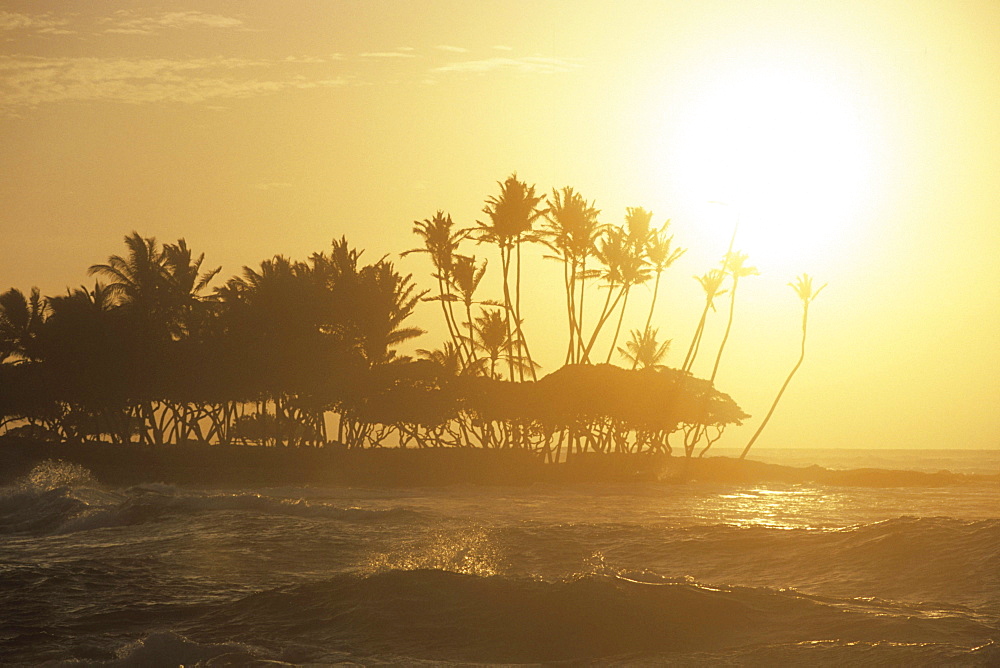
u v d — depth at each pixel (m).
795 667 11.35
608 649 12.40
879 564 18.70
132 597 16.14
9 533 26.59
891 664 11.19
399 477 70.06
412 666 11.73
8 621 14.49
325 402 74.50
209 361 72.69
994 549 18.41
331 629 13.47
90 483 57.19
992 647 11.43
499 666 11.77
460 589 14.83
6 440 69.25
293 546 22.05
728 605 14.08
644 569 19.28
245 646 12.52
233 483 64.12
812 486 75.25
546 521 31.30
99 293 74.06
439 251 74.69
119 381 71.94
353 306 74.75
